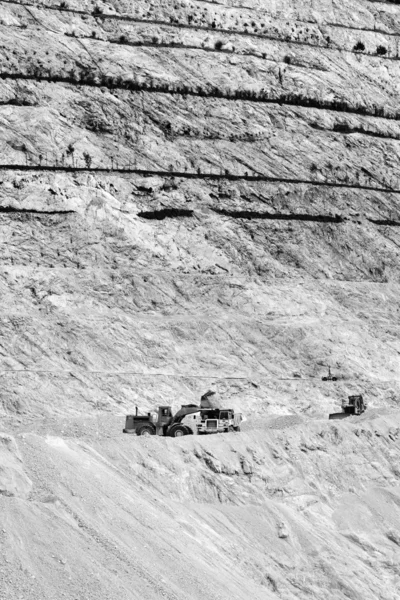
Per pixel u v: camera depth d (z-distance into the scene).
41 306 142.12
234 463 88.94
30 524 57.03
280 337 148.38
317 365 145.25
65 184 161.62
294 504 91.25
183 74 182.75
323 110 190.50
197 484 84.94
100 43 180.75
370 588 87.94
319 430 100.81
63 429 99.00
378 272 173.75
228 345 144.62
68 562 55.97
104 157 168.50
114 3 185.62
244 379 134.50
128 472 80.44
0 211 155.75
